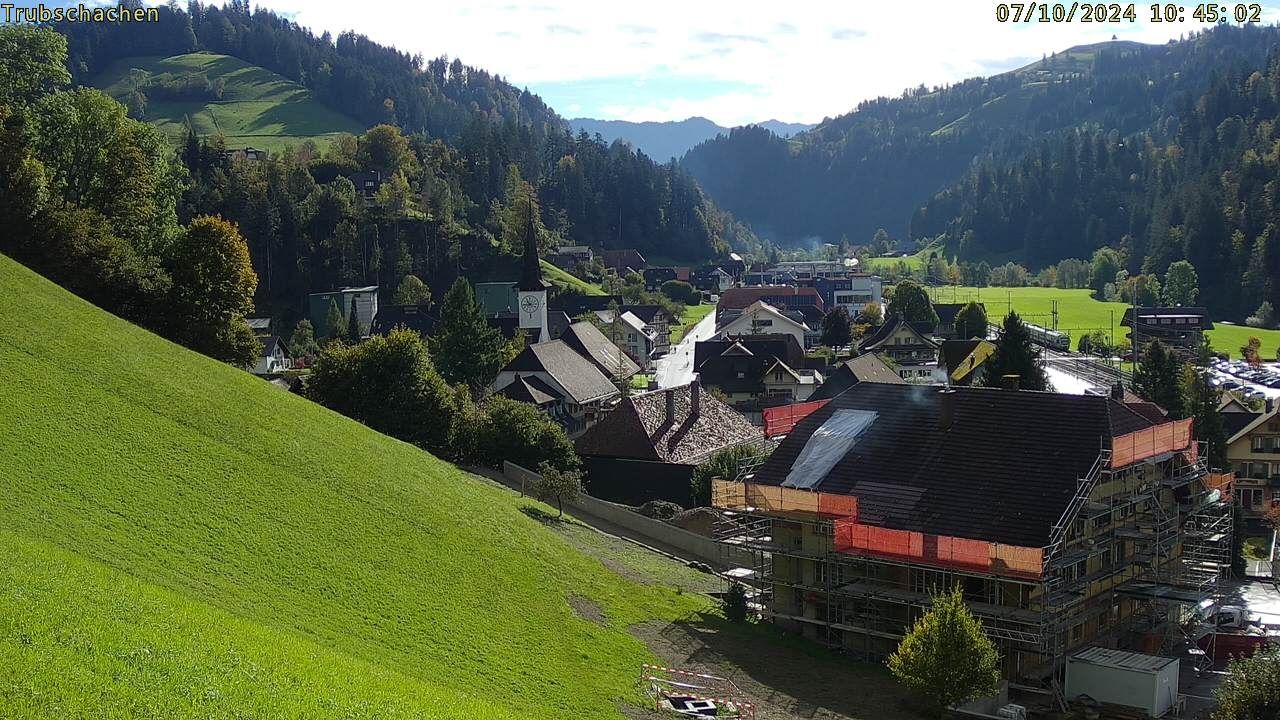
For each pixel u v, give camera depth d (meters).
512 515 69.75
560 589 59.50
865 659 58.62
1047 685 56.12
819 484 62.72
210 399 64.81
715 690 50.62
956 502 58.50
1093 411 60.69
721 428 105.94
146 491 50.41
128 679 31.84
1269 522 104.69
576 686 47.84
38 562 38.03
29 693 29.30
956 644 48.78
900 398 66.56
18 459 48.19
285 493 56.75
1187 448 66.19
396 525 58.66
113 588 38.12
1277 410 107.75
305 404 74.88
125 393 60.38
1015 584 55.06
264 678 35.09
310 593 47.53
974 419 62.84
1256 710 47.91
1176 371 115.31
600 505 86.19
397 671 41.94
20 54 106.31
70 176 103.50
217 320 97.31
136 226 105.56
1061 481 57.47
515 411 97.50
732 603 62.91
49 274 89.06
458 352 152.00
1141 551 64.00
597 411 142.00
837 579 60.09
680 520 84.50
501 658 48.25
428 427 95.06
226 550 48.16
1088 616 58.12
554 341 148.50
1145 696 53.28
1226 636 64.88
